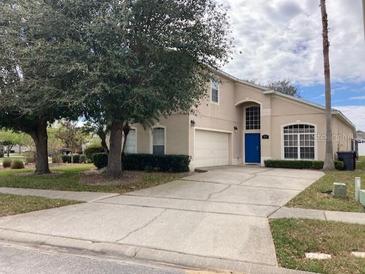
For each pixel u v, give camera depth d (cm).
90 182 1407
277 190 1222
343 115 2344
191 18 1322
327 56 1995
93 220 815
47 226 770
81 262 575
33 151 2916
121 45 1228
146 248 628
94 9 1244
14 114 1633
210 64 1417
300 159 2194
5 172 1984
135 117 1344
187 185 1325
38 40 1220
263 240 665
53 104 1300
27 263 566
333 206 957
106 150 1803
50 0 1260
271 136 2294
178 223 786
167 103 1304
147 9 1260
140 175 1592
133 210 912
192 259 580
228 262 566
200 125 1983
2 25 1416
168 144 1900
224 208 934
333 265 542
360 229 729
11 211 909
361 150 4747
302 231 713
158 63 1288
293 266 544
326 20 1991
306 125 2202
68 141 3012
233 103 2400
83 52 1183
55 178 1562
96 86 1132
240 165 2320
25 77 1427
